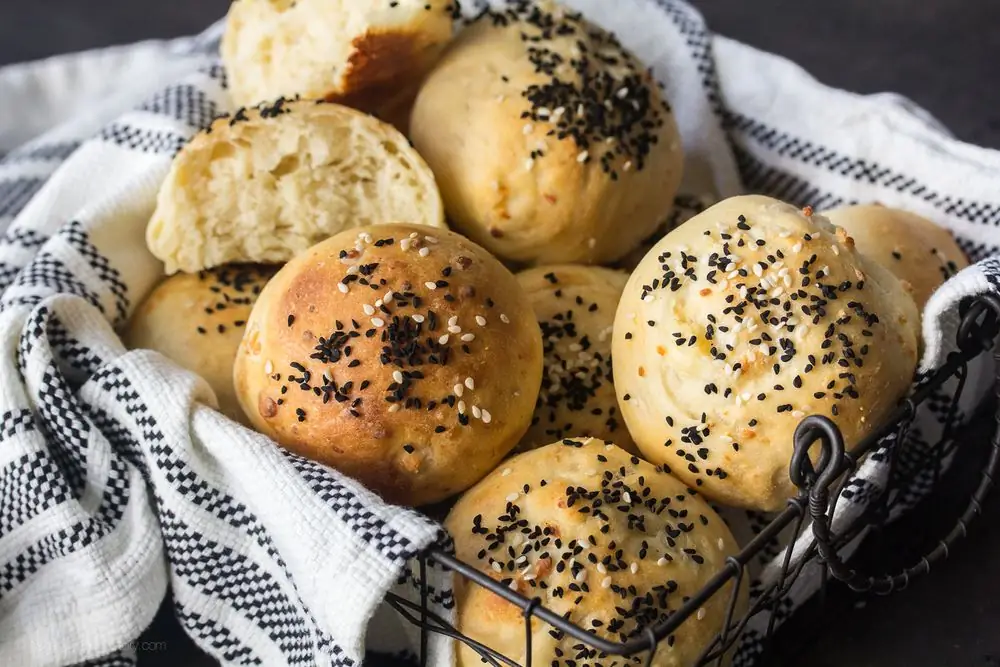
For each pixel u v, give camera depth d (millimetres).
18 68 469
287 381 318
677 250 326
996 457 326
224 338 358
